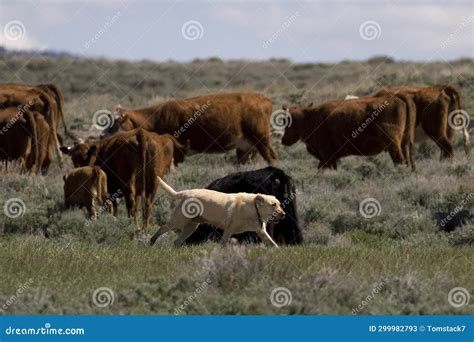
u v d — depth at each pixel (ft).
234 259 43.73
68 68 231.30
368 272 44.68
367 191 77.25
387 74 162.50
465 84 150.20
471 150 106.83
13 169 88.02
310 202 71.46
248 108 95.96
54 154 102.89
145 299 40.45
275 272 43.29
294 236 59.72
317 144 96.37
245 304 39.58
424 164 96.07
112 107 148.15
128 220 66.08
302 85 200.75
